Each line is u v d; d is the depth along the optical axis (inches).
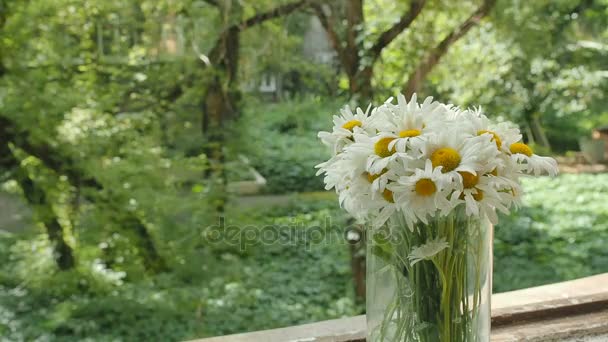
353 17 145.9
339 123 29.7
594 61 191.5
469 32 163.9
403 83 151.9
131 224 140.8
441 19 155.5
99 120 140.1
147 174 141.2
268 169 163.5
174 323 131.4
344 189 29.1
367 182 27.2
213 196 147.6
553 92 193.5
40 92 132.5
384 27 151.4
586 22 186.5
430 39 152.2
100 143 139.2
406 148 26.7
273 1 146.4
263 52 152.1
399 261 28.8
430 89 167.0
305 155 165.0
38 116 133.5
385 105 29.0
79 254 142.8
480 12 151.2
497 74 172.1
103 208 139.5
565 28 181.3
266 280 143.5
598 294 44.9
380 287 29.7
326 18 146.8
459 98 172.1
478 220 28.3
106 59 142.4
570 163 210.1
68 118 138.6
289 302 137.7
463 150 25.9
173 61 145.6
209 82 147.6
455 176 25.3
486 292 29.5
